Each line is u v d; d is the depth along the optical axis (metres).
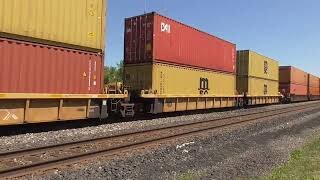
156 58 23.50
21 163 9.52
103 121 20.70
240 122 21.97
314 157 13.38
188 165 10.88
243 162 11.95
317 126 24.80
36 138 13.88
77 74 16.81
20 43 14.25
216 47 31.30
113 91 20.53
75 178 8.62
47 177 8.43
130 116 21.78
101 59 18.14
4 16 13.59
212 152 12.90
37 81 14.94
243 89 37.88
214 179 9.63
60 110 16.09
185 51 26.55
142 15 24.00
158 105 23.53
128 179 8.95
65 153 11.02
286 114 30.53
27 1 14.41
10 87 13.91
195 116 26.27
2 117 13.86
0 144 12.46
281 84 53.66
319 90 79.81
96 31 17.75
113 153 11.14
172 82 25.08
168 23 24.64
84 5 17.00
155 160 10.98
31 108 14.91
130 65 24.58
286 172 10.90
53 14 15.49
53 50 15.60
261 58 41.81
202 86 28.89
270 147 15.20
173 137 14.87
